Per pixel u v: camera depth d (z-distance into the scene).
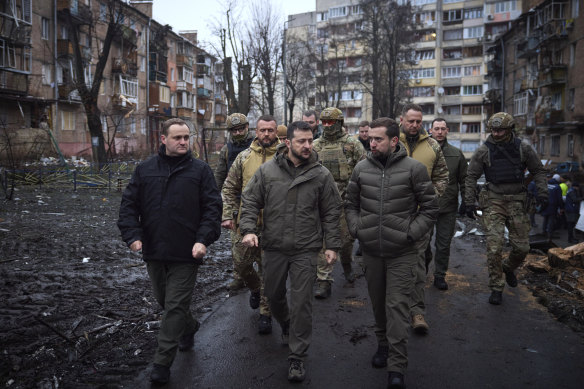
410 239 3.50
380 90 42.62
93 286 5.79
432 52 70.56
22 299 5.19
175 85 55.78
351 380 3.47
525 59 43.00
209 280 6.27
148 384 3.39
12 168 20.77
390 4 39.78
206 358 3.85
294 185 3.62
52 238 8.89
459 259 7.61
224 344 4.14
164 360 3.38
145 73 48.03
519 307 5.13
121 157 34.38
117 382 3.42
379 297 3.74
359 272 6.71
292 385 3.39
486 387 3.36
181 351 3.99
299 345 3.50
